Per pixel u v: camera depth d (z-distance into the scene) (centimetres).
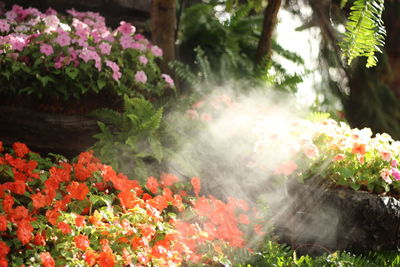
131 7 654
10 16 523
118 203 400
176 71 583
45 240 324
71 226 333
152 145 450
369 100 714
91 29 539
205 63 614
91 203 363
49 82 456
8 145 445
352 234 434
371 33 268
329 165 443
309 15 719
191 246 366
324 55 704
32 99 457
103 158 444
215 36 680
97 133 468
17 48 448
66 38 466
